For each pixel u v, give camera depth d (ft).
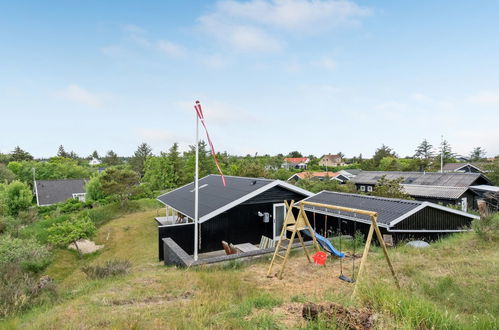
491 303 15.33
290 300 15.42
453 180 84.33
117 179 81.92
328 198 44.47
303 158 318.45
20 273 26.32
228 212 39.60
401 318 11.16
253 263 27.37
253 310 13.96
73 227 53.83
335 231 40.40
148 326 12.37
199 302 15.51
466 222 38.32
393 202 37.22
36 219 77.61
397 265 22.93
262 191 40.52
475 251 26.12
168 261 32.76
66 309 16.63
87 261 48.73
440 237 35.96
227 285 19.69
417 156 242.37
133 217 74.02
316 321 11.24
